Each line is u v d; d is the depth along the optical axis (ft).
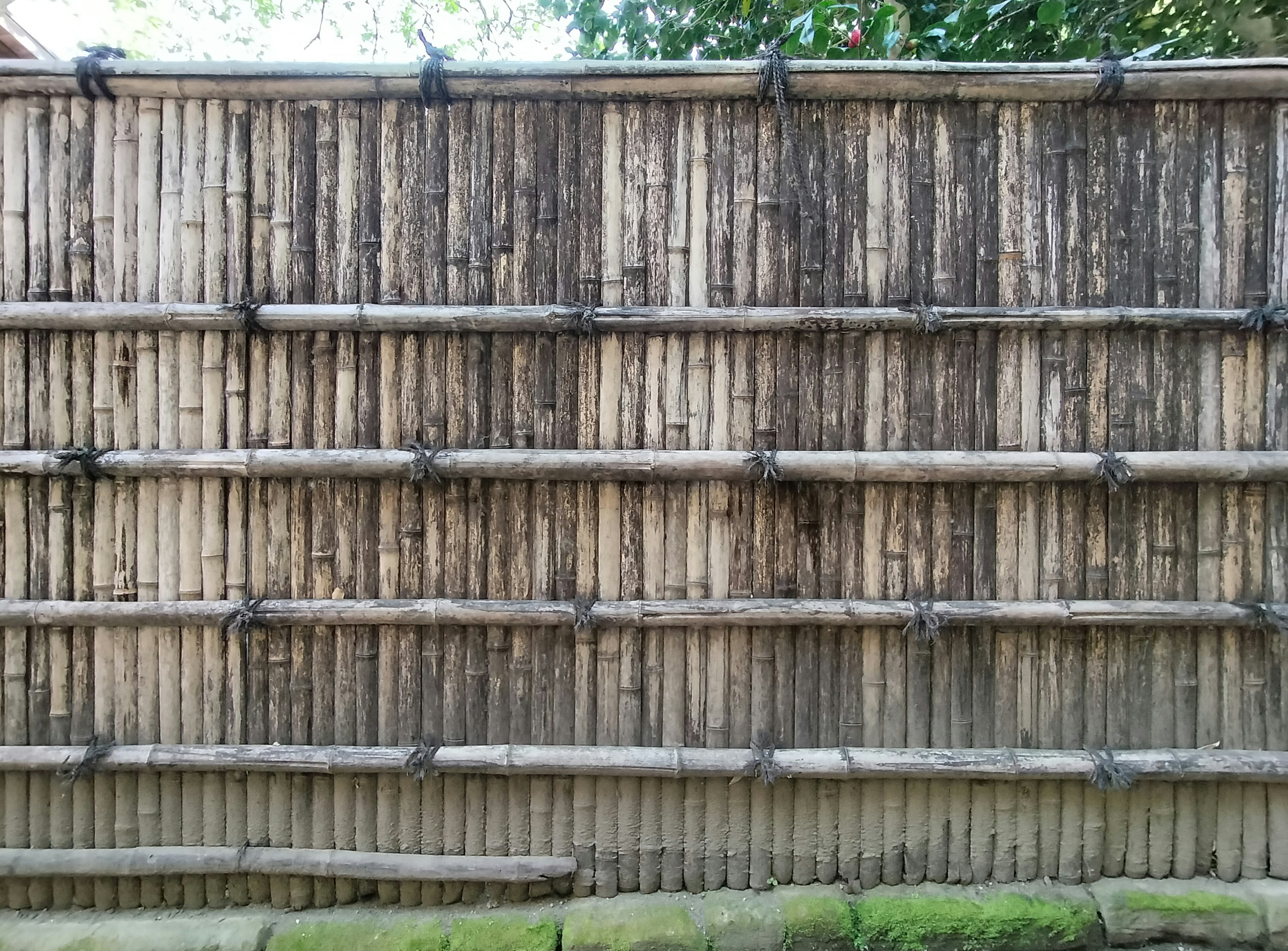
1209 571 7.14
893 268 7.13
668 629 7.25
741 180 7.15
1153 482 7.14
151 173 7.17
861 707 7.27
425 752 7.09
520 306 7.07
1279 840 7.22
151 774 7.34
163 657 7.30
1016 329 7.06
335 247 7.19
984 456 7.00
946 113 7.13
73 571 7.27
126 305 7.03
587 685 7.27
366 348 7.19
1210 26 9.65
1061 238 7.11
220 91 7.06
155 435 7.21
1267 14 9.08
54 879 7.38
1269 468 6.89
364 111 7.17
